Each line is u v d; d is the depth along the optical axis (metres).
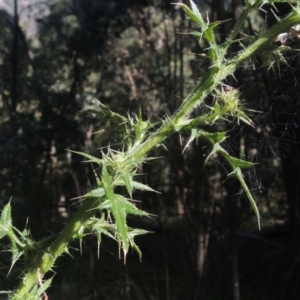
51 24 5.69
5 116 6.18
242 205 4.45
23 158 5.46
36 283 0.98
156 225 5.18
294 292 3.91
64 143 5.56
